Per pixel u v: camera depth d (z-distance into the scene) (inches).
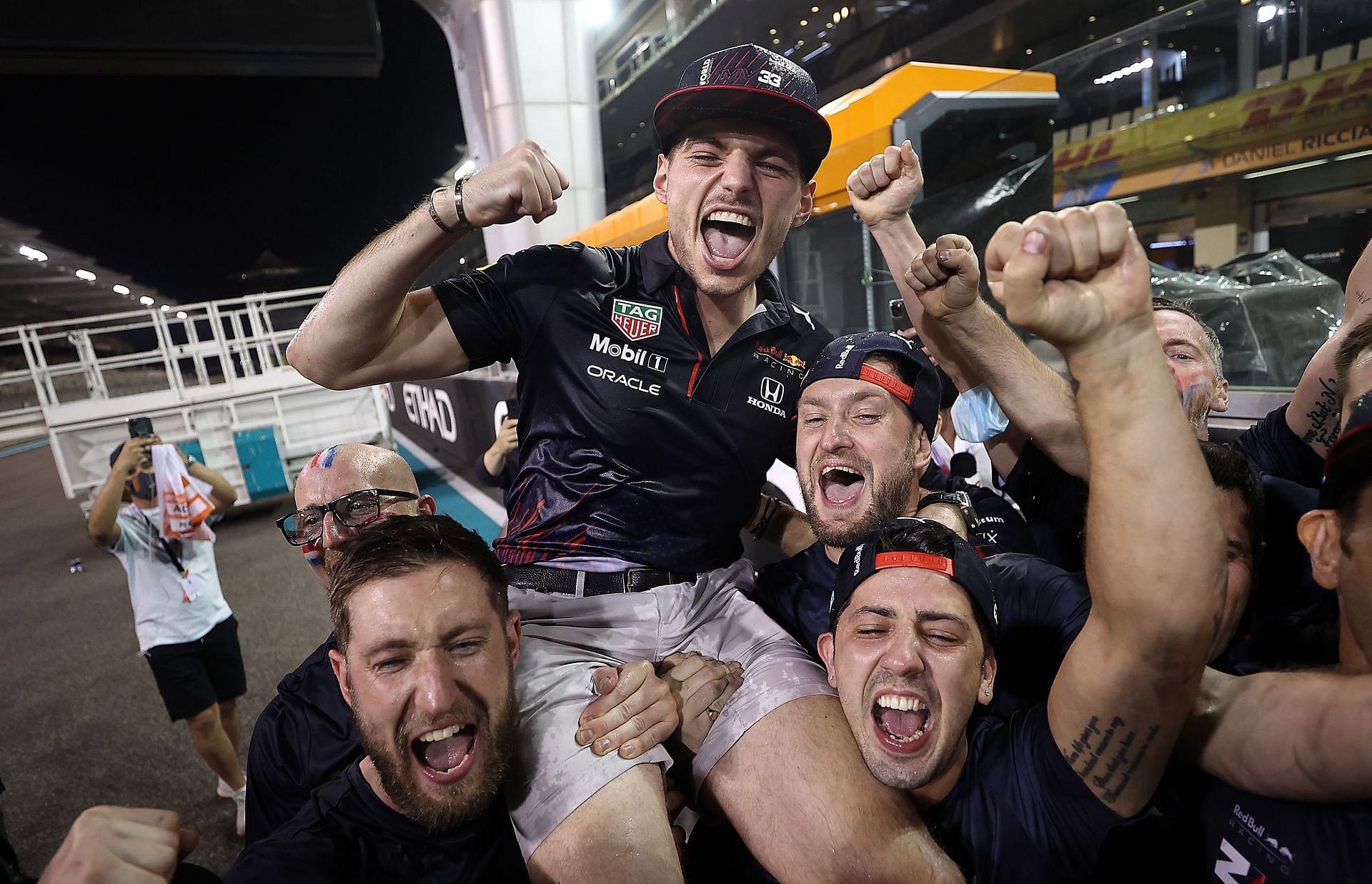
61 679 190.4
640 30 825.5
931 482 85.3
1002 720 52.6
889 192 60.8
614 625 58.7
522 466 65.1
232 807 124.3
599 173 387.5
